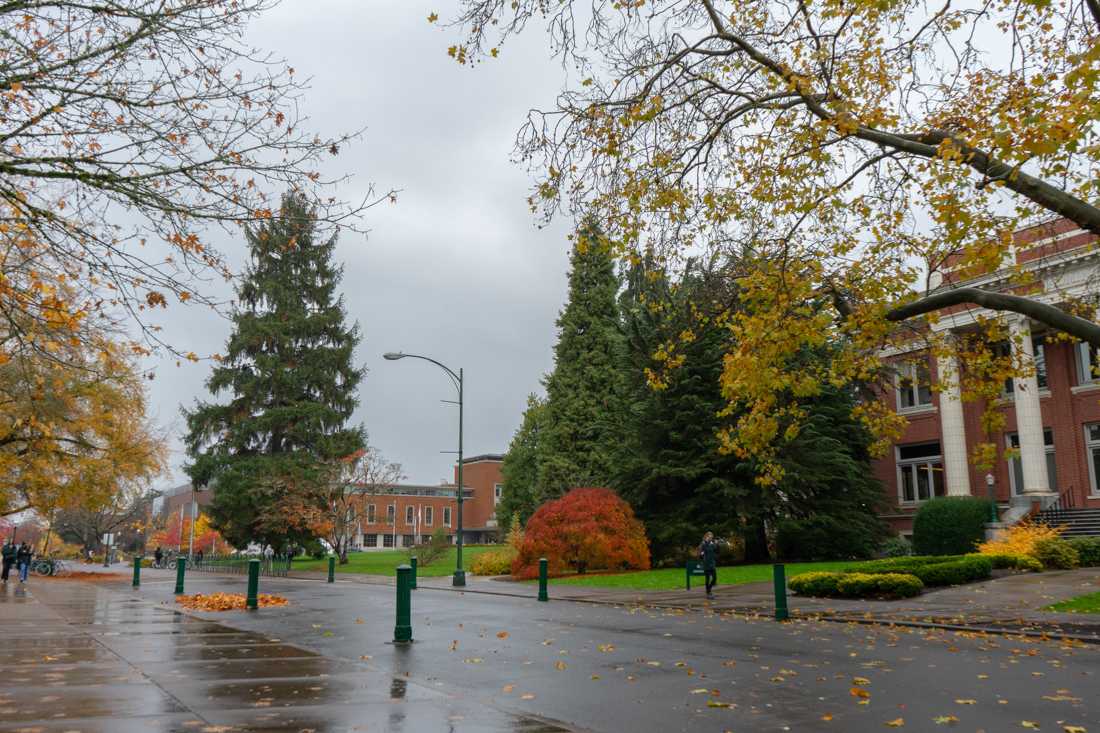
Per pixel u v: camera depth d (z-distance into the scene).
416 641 13.36
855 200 14.06
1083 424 35.69
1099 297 15.34
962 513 33.41
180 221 8.95
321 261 58.06
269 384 55.31
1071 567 25.12
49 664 10.37
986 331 14.64
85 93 8.48
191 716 7.22
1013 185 10.83
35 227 9.04
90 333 10.46
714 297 18.39
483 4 12.82
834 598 21.42
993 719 7.57
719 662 11.07
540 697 8.61
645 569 33.62
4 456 32.62
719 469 33.41
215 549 84.31
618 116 13.98
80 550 104.81
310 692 8.52
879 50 12.36
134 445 37.44
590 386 49.38
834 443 34.09
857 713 7.85
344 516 55.03
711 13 13.27
